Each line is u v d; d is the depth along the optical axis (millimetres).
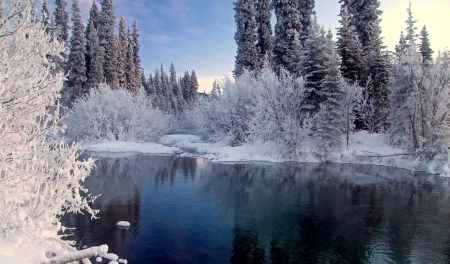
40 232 4875
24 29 4898
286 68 33750
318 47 27969
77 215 11508
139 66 58125
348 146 27094
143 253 8398
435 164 20500
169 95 83688
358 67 31406
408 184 17031
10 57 4773
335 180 18219
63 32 38938
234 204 13148
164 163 24688
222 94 34625
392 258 8234
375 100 30578
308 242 9273
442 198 14062
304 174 20156
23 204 4910
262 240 9414
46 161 5258
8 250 3986
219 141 35719
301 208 12594
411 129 23922
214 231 10078
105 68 44156
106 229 10117
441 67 23219
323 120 25688
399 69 25938
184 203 13258
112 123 36062
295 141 25953
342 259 8188
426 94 22797
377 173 20484
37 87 4914
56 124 5465
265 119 27875
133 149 32312
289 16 35406
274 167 22969
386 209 12469
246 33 38812
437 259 8148
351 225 10688
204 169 21938
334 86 25734
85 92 40188
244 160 26375
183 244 9039
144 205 12867
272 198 14180
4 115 4469
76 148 5578
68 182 5496
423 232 10016
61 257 4168
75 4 38812
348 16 32031
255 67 39125
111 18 45531
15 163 4508
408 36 36531
